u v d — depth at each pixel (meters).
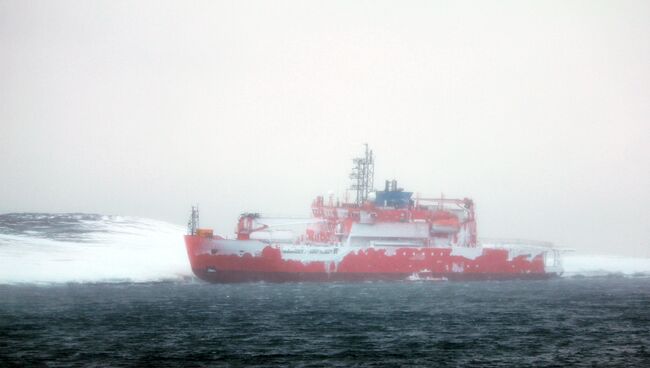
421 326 164.88
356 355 132.50
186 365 124.25
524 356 133.00
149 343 142.50
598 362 129.12
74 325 163.75
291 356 131.25
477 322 172.00
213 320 171.88
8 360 127.06
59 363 125.19
